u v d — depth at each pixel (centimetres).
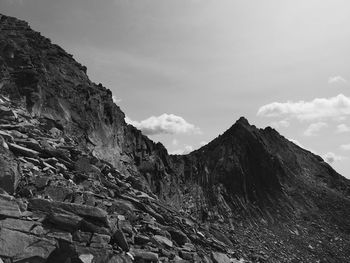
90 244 1329
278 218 5350
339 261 4541
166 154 5419
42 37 4316
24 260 1132
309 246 4722
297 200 6056
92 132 3366
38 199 1420
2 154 1520
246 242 4075
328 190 6825
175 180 5175
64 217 1356
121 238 1465
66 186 1717
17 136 1992
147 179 4144
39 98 2897
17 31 4003
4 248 1129
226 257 2211
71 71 4066
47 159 1908
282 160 7250
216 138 7294
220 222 4656
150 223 1938
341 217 5841
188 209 4691
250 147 6575
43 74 3328
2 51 3262
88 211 1459
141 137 4891
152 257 1512
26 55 3381
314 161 8138
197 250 2083
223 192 5512
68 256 1235
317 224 5444
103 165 2489
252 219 5062
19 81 2964
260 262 3288
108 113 4062
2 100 2494
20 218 1275
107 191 2048
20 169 1551
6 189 1402
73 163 2117
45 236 1247
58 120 2930
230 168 6012
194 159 6412
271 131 8162
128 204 2061
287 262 3962
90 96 3869
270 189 6025
